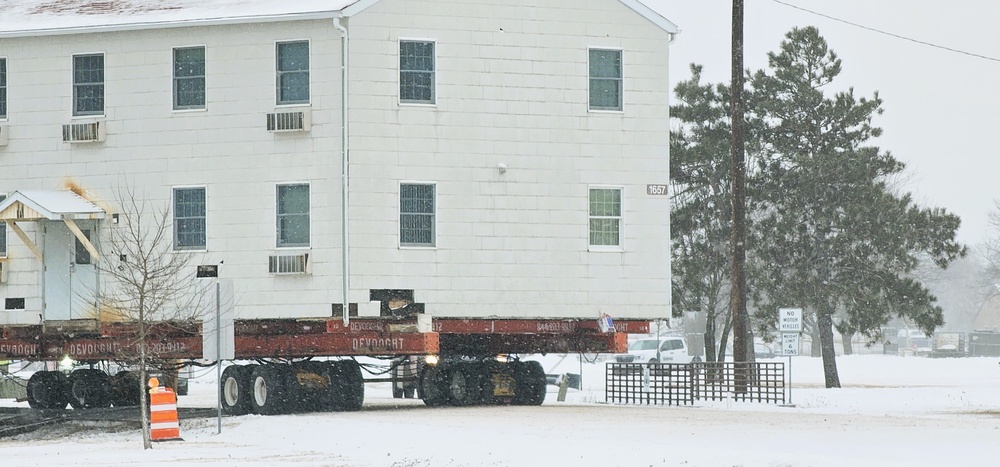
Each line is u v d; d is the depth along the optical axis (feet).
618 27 244.63
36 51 243.60
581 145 241.35
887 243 341.21
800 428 175.73
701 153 353.31
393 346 226.58
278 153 231.91
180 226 235.81
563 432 168.14
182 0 247.09
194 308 231.09
